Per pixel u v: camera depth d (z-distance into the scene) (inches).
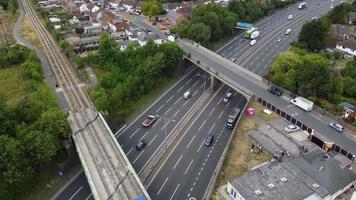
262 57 6368.1
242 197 2795.3
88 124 3838.6
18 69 5290.4
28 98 4138.8
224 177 3223.4
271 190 2876.5
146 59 5423.2
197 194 3233.3
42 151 3191.4
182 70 5940.0
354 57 5689.0
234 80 4845.0
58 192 3287.4
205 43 6776.6
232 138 3722.9
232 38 7583.7
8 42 6254.9
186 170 3558.1
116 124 4330.7
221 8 7790.4
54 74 5083.7
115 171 3070.9
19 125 3469.5
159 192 3248.0
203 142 4040.4
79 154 3235.7
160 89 5324.8
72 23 7347.4
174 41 6294.3
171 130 4286.4
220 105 4911.4
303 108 4197.8
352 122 3981.3
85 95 4530.0
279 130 3902.6
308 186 2938.0
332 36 6929.1
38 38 6535.4
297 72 4655.5
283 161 3299.7
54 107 3863.2
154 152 3858.3
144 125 4325.8
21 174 2989.7
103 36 5748.0
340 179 3026.6
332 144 3580.2
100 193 2805.1
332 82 4603.8
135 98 4904.0
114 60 5467.5
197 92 5285.4
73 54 5487.2
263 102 4382.4
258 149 3592.5
